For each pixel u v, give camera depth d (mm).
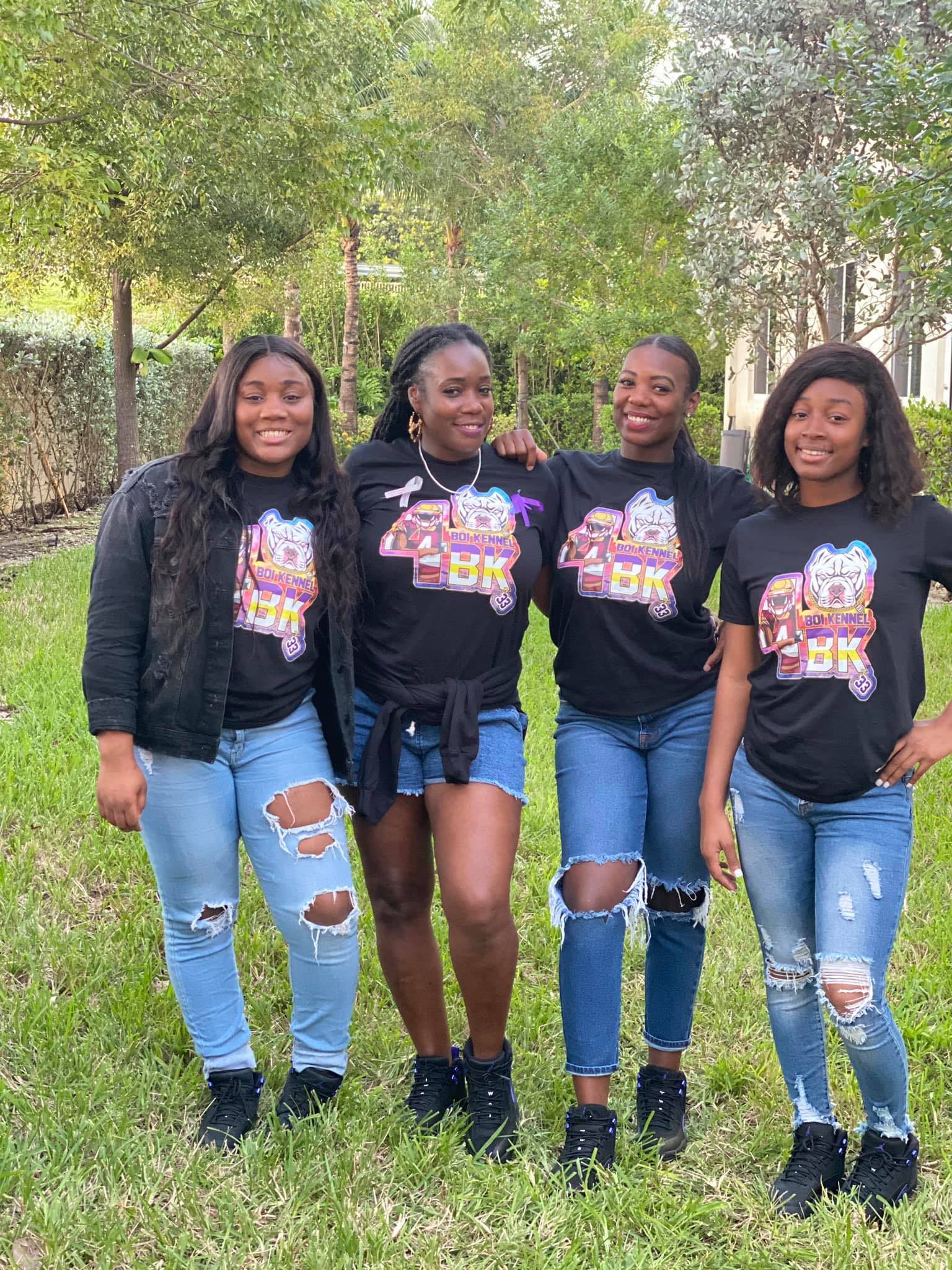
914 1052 3568
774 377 13984
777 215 11148
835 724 2814
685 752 3146
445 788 3051
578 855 3039
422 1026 3252
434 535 3057
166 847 3010
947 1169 2998
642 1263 2637
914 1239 2742
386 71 16453
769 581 2904
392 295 36562
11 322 14719
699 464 3221
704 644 3176
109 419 17781
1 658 7410
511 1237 2709
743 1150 3170
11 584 10469
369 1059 3525
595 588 3115
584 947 2988
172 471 2963
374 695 3131
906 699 2820
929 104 6527
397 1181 2922
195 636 2893
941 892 4641
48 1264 2539
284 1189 2842
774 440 2900
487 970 2955
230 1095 3127
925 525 2824
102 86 10375
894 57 7195
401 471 3139
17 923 4090
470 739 3006
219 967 3133
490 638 3088
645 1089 3244
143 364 18906
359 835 3189
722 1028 3754
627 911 3000
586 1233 2729
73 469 16516
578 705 3205
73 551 12359
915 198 6105
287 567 2977
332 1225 2725
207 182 13477
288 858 3002
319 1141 2990
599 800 3084
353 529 3045
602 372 16219
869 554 2818
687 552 3113
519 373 25453
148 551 2928
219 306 18250
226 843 3045
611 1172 2953
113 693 2900
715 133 11250
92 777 5383
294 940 3031
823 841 2893
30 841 4691
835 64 10289
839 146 10883
